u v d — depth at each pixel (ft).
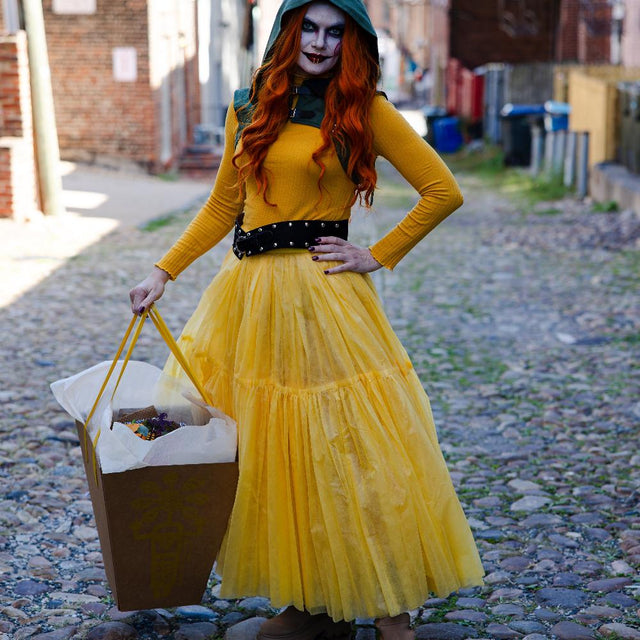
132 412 10.12
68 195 52.08
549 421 17.97
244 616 10.66
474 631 10.24
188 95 78.13
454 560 9.32
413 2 176.35
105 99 65.36
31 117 41.81
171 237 39.88
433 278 33.09
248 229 9.51
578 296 29.81
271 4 82.58
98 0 63.98
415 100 193.67
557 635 10.07
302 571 9.16
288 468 9.10
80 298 27.94
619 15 109.60
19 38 40.04
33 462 15.23
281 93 8.96
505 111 77.92
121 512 9.05
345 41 8.98
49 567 11.67
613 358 22.53
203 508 9.25
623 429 17.47
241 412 9.29
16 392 18.92
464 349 23.68
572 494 14.43
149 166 66.39
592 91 59.06
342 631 9.93
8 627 10.19
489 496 14.35
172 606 9.66
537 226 45.50
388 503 8.94
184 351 10.07
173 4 71.77
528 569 11.89
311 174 9.11
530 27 110.63
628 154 52.95
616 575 11.67
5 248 35.42
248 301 9.34
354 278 9.41
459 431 17.52
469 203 56.95
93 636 10.00
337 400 9.02
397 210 51.39
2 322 24.76
